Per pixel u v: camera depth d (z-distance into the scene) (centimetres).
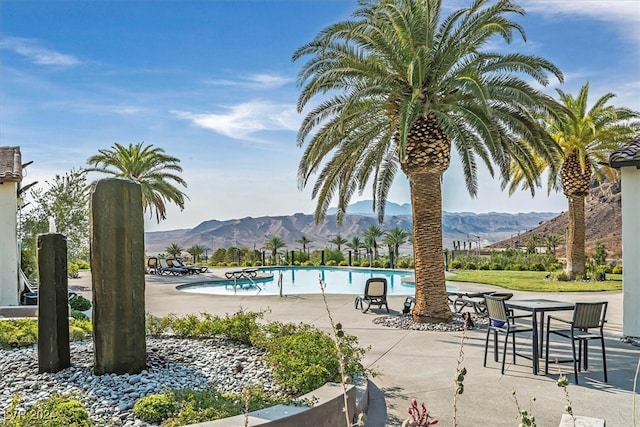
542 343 865
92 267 623
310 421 458
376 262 3306
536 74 1142
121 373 615
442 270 1188
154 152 3200
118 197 630
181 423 435
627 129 2161
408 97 1114
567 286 2008
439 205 1187
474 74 1069
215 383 594
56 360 627
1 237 1366
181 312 1391
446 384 706
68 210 2014
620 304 1512
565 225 7294
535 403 620
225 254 3906
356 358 658
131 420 475
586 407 604
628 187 1021
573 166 2281
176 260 3147
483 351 907
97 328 617
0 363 667
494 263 3108
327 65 1199
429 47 1123
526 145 1296
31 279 1878
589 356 862
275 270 3306
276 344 690
